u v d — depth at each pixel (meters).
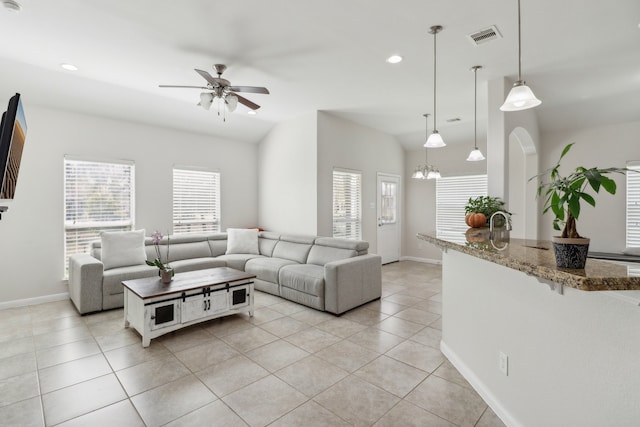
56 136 4.17
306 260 4.74
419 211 7.12
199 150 5.57
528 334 1.68
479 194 6.22
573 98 4.33
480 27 2.68
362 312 3.79
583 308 1.34
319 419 1.90
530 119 4.53
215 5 2.41
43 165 4.08
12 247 3.89
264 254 5.46
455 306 2.55
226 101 3.37
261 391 2.19
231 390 2.20
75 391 2.18
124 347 2.84
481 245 2.02
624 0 2.29
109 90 4.12
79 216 4.39
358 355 2.71
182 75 3.71
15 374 2.38
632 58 3.20
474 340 2.25
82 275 3.58
